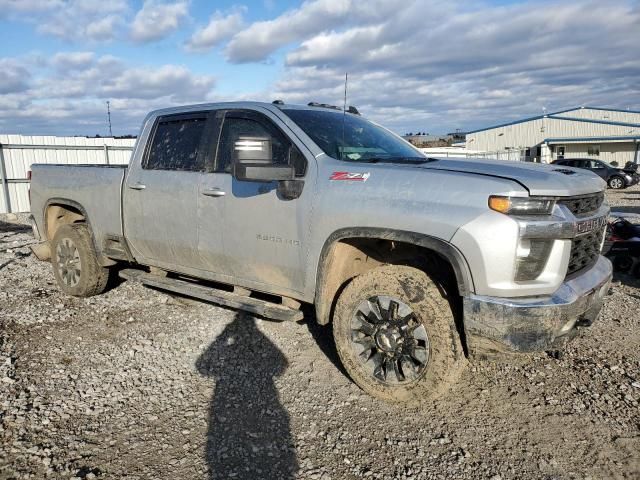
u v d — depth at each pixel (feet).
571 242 10.36
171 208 14.87
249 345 14.83
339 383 12.63
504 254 9.68
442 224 10.12
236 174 11.24
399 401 11.43
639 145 150.20
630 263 23.76
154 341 15.08
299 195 12.17
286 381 12.71
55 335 15.53
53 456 9.58
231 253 13.65
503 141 176.96
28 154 58.54
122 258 17.15
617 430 10.84
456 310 11.07
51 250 19.48
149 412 11.23
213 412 11.26
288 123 12.98
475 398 12.12
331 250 11.66
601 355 14.60
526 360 13.91
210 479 9.04
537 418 11.29
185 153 14.99
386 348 11.37
